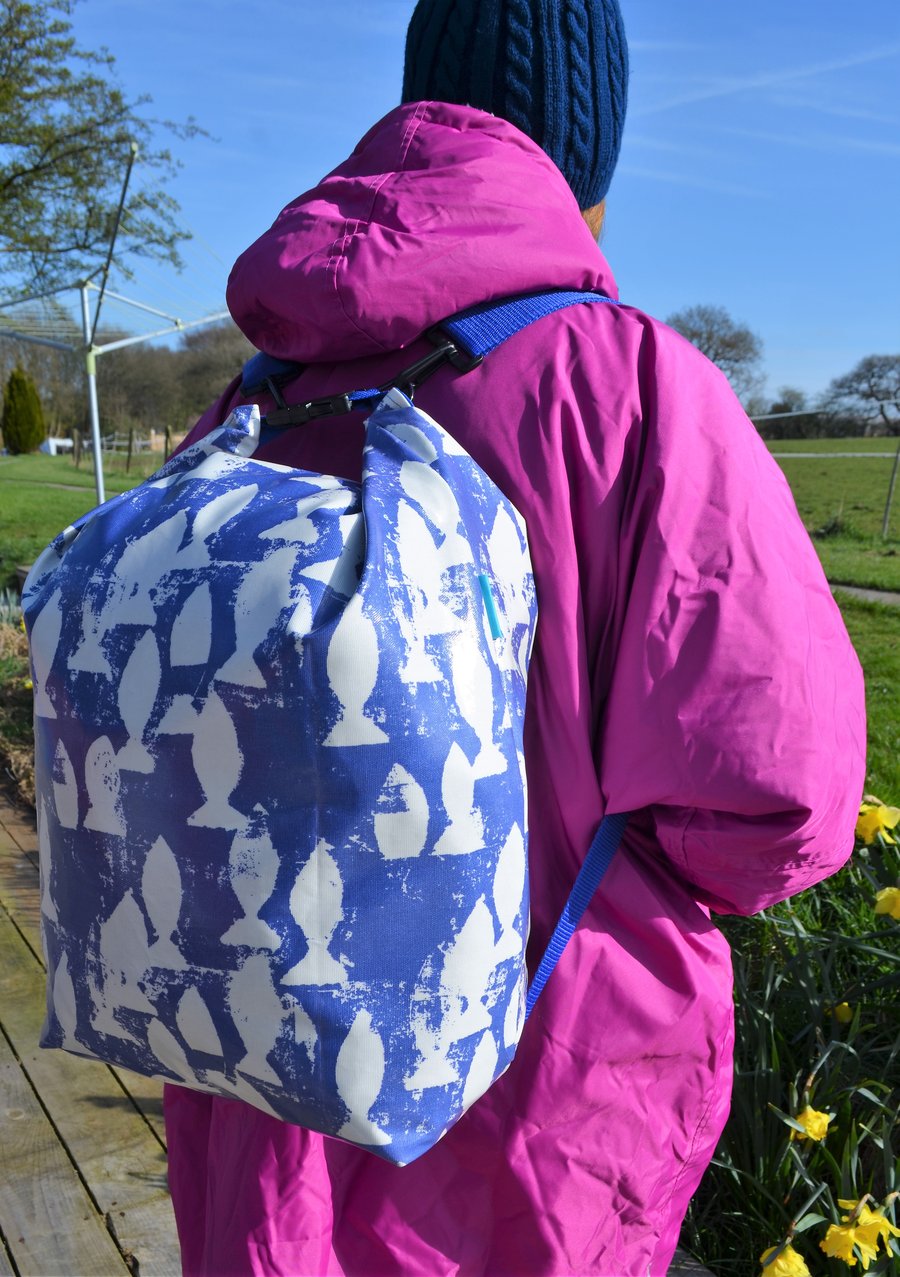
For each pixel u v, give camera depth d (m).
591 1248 0.98
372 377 1.02
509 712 0.83
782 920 2.16
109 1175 2.13
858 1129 1.81
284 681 0.73
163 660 0.78
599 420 0.93
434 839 0.75
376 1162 0.97
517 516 0.91
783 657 0.88
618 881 0.96
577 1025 0.94
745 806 0.87
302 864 0.75
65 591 0.86
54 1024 0.92
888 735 4.88
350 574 0.77
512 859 0.81
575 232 1.02
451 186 0.97
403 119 1.07
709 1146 1.05
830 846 0.92
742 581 0.89
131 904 0.81
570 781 0.94
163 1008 0.81
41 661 0.86
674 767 0.88
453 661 0.77
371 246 0.94
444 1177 0.96
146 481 1.03
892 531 13.93
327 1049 0.76
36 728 0.88
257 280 1.01
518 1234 0.96
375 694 0.73
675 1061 0.98
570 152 1.17
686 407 0.93
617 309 0.98
